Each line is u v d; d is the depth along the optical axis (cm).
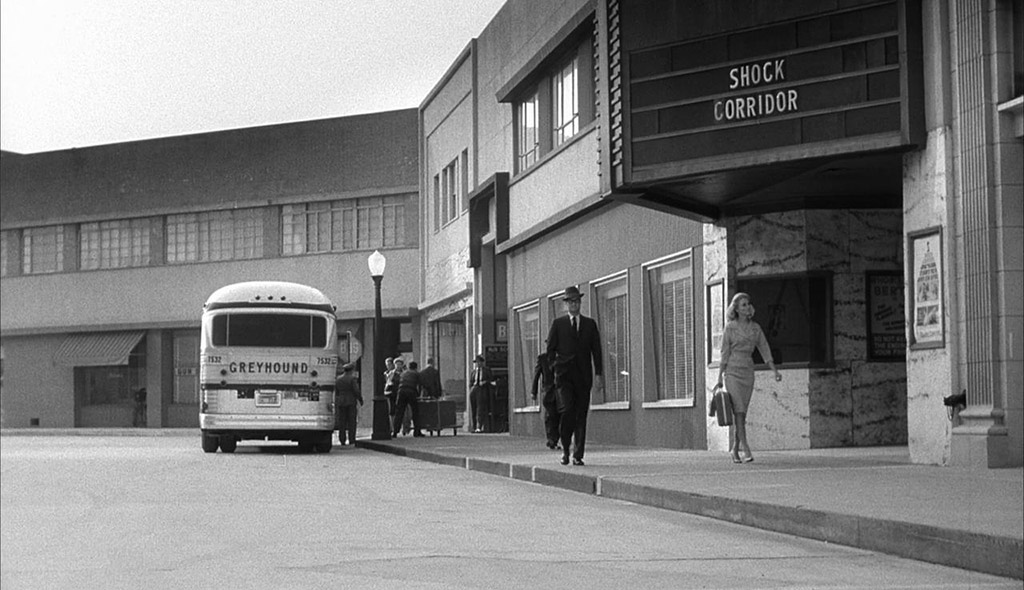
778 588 827
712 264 2275
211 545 1083
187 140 6331
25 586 838
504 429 4091
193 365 6400
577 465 1927
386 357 5822
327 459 2728
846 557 995
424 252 5431
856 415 2183
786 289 2208
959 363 1683
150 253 6462
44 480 2003
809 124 1809
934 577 880
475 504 1510
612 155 2048
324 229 5994
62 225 6725
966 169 1664
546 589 823
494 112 3981
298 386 3055
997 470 1569
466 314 4534
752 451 2158
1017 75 1625
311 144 5981
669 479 1570
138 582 857
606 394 2922
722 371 1859
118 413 6544
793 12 1825
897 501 1188
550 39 3098
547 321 3375
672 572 905
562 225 3188
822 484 1405
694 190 2067
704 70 1917
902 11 1727
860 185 2130
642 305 2623
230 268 6225
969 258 1658
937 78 1706
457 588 829
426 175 5422
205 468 2359
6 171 6838
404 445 3050
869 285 2191
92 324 6588
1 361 6869
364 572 905
